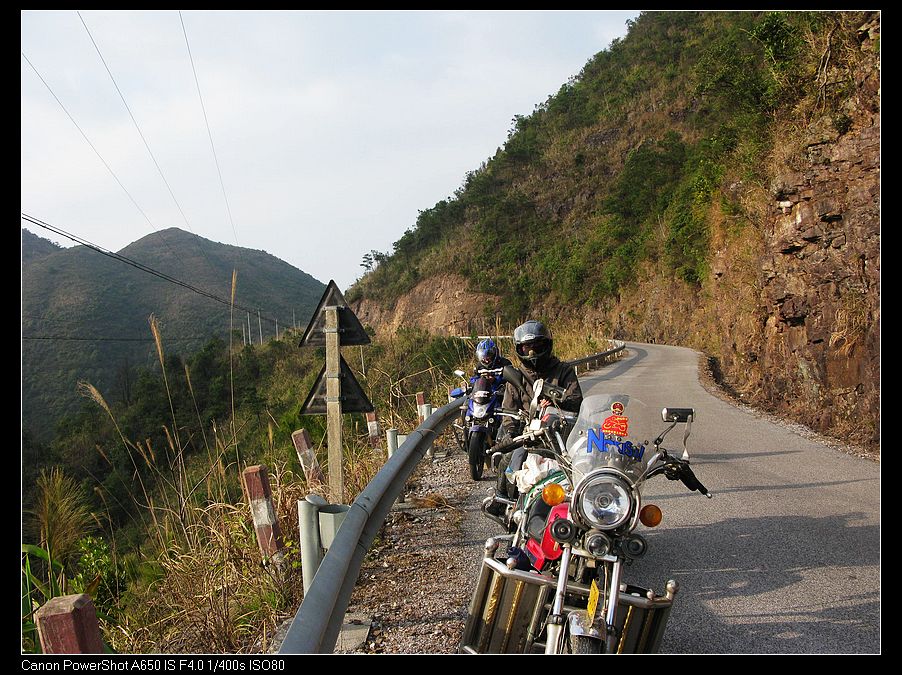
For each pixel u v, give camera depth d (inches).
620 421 136.9
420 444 264.5
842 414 414.0
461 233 4488.2
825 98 517.7
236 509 211.8
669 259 2401.6
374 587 187.6
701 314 1925.4
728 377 897.5
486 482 309.1
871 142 415.2
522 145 4874.5
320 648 111.2
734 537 218.2
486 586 135.7
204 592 181.3
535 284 3462.1
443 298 4005.9
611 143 4202.8
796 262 508.4
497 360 308.5
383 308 4544.8
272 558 189.3
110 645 166.4
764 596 171.6
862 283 398.3
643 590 132.4
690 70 4148.6
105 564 206.1
